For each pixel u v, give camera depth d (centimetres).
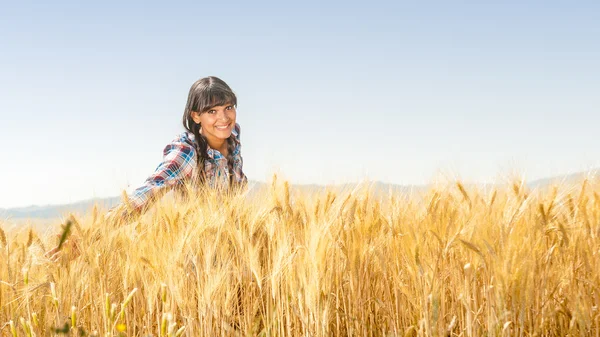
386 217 362
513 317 289
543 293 318
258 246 342
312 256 305
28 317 292
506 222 319
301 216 353
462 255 321
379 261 338
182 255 321
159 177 408
